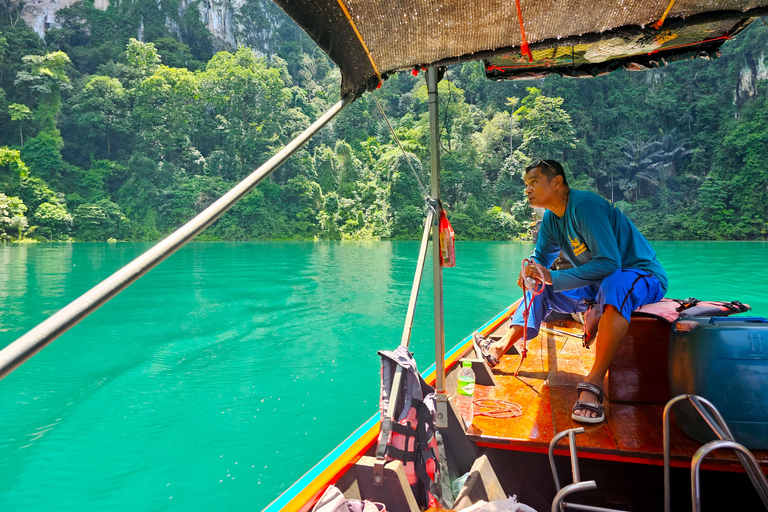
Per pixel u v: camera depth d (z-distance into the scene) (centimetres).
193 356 573
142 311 880
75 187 5381
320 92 7575
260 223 5256
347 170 6031
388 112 7675
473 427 191
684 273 1495
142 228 5025
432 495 149
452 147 5866
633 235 226
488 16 148
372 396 432
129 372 508
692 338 168
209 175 5681
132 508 263
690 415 168
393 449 147
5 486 284
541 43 164
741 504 179
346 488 139
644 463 167
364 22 142
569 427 189
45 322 54
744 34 5784
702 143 5769
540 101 5922
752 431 157
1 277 1529
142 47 6209
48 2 6531
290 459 316
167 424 372
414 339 661
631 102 6338
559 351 310
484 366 246
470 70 7600
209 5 7762
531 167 232
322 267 1792
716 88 6025
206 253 2664
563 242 247
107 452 327
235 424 371
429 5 143
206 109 6341
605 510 114
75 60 6538
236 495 275
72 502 271
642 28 156
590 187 5741
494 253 2589
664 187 5541
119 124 5878
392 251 2859
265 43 8475
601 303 212
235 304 955
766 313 845
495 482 165
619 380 216
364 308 909
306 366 527
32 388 460
